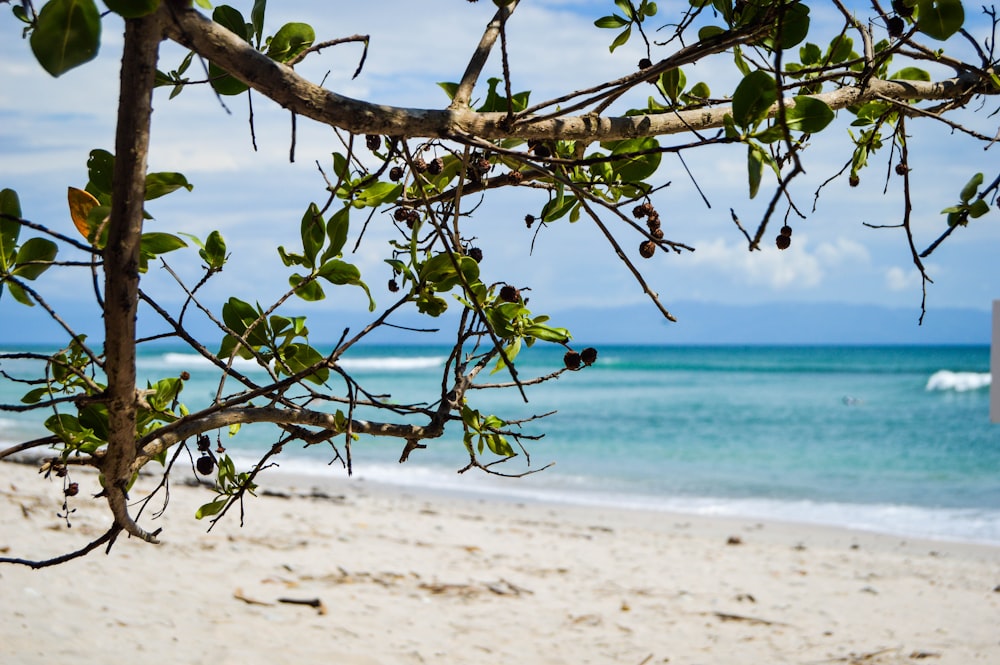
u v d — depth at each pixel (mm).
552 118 1679
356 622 6090
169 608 5781
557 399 44000
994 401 4434
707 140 1560
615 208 1583
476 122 1647
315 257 1783
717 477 19938
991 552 11117
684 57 1661
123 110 1263
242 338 1809
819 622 7223
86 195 1581
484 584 7609
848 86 2154
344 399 1770
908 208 2277
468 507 13797
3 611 5180
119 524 1695
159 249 1667
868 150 2639
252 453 20797
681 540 11297
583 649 6113
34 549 6699
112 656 4758
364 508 11844
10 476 10141
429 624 6301
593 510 14406
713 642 6484
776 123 1602
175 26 1287
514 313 1944
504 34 1601
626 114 1905
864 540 12031
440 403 1912
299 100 1444
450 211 1947
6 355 1468
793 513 14820
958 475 20422
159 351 103000
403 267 1814
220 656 5027
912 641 6734
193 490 11359
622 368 81812
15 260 1646
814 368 79500
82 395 1470
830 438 28375
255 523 9305
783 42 1707
